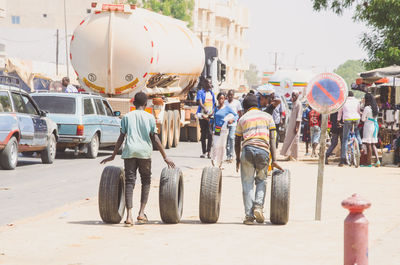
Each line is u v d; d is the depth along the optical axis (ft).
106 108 144.46
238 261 48.49
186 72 185.57
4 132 108.58
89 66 150.20
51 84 275.59
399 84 182.39
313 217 71.97
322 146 70.03
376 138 133.90
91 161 130.82
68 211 72.79
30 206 76.69
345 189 95.96
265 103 84.43
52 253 51.16
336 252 52.01
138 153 65.46
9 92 111.65
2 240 55.93
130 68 150.10
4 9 248.32
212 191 66.18
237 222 68.28
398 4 207.00
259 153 66.69
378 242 55.83
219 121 113.39
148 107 159.43
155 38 152.97
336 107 70.13
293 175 113.60
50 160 125.29
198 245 54.65
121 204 66.95
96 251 51.96
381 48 222.48
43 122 121.39
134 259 49.06
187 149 173.06
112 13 149.18
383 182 105.50
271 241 56.59
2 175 104.73
